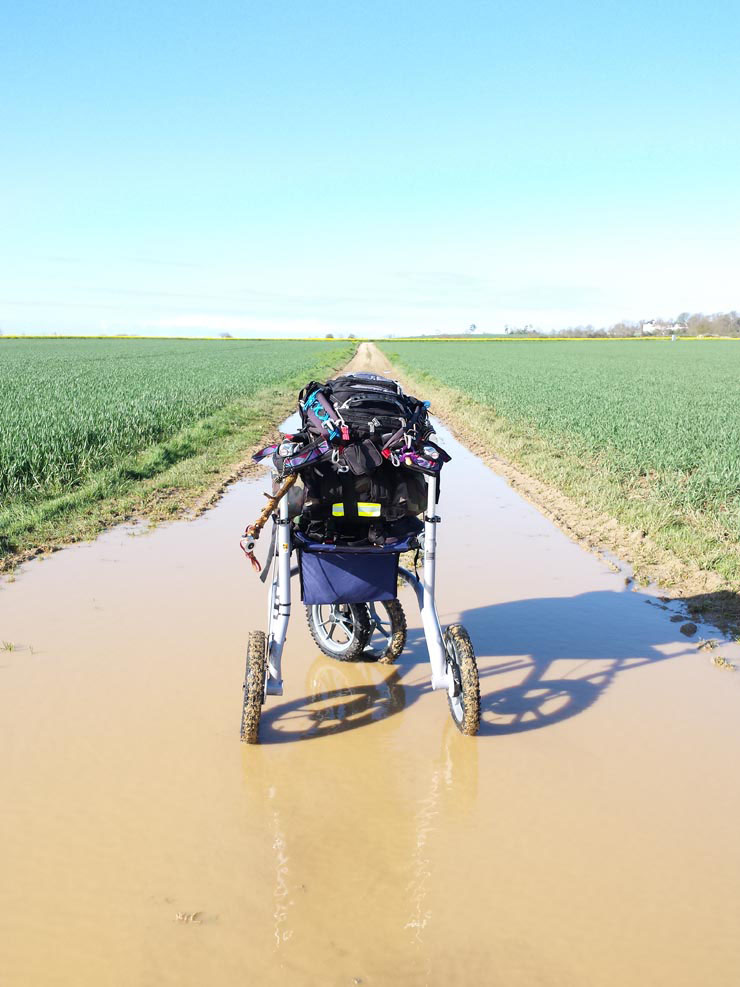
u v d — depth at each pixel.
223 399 24.61
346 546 4.68
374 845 3.56
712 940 3.00
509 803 3.94
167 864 3.40
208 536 9.32
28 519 9.51
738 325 176.00
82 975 2.77
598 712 5.00
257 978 2.77
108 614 6.58
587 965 2.86
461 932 3.02
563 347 107.81
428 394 31.47
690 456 14.07
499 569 8.21
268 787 4.05
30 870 3.34
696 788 4.11
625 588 7.59
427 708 5.07
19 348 85.25
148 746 4.44
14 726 4.63
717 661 5.77
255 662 4.47
